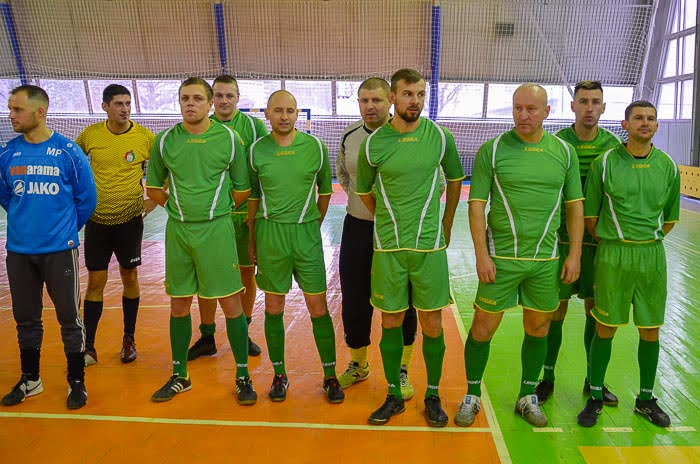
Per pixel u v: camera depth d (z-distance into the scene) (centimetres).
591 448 254
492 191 263
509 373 333
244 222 341
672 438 262
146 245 706
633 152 263
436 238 262
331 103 1407
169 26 1342
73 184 293
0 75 1374
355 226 299
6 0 1309
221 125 287
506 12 1327
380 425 275
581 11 1322
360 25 1340
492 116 1409
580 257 275
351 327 308
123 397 305
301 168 284
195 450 254
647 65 1344
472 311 452
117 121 336
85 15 1331
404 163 253
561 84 1369
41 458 248
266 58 1366
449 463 243
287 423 278
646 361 277
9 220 289
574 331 403
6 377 330
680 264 590
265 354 366
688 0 1214
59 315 295
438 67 1345
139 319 432
